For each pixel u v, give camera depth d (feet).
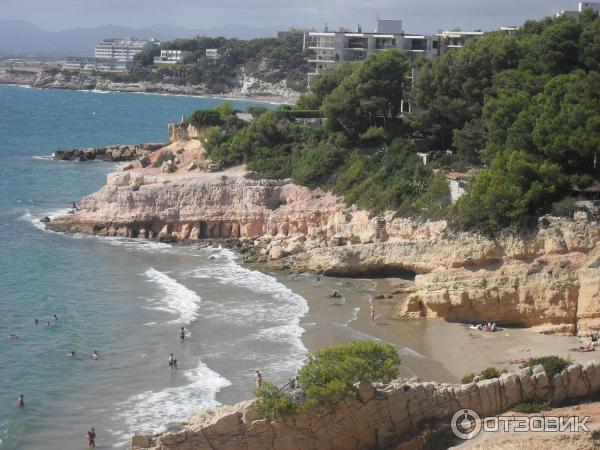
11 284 315.58
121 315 281.33
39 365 239.30
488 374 198.39
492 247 272.72
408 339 252.42
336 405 171.42
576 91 301.22
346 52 608.60
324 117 440.04
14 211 447.01
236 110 505.25
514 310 260.42
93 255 360.28
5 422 204.95
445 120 375.25
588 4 587.68
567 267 255.50
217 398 216.74
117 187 406.00
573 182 275.80
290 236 368.68
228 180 390.83
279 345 251.60
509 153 290.15
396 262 312.29
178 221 391.86
